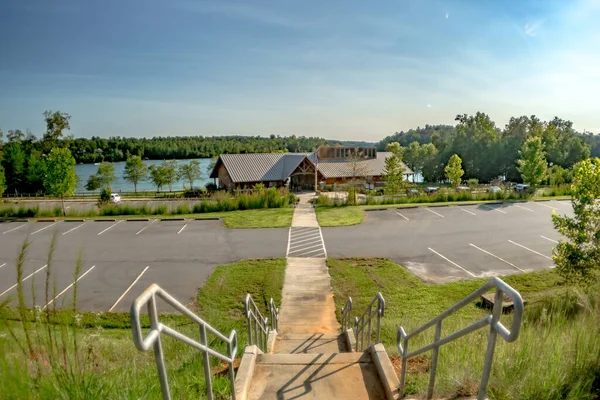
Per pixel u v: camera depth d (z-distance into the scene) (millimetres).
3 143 62094
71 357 3502
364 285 15547
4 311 2805
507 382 3266
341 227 25797
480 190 45719
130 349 5836
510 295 1937
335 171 53906
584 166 11531
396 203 35469
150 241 22750
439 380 3709
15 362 2561
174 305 2406
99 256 19797
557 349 3570
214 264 18406
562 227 11906
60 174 34875
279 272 16984
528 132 75188
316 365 4965
